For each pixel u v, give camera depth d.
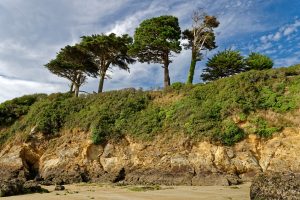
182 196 18.66
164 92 37.31
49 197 18.20
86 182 32.31
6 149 39.16
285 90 30.25
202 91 34.50
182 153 29.62
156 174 29.59
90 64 48.44
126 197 18.45
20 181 21.38
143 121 34.16
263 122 28.81
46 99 44.81
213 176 27.00
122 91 40.00
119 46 45.09
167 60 44.34
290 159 26.31
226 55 44.75
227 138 28.77
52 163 35.50
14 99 47.78
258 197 14.19
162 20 44.34
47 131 38.28
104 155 33.69
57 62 46.75
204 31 45.62
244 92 31.22
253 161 27.36
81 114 38.78
